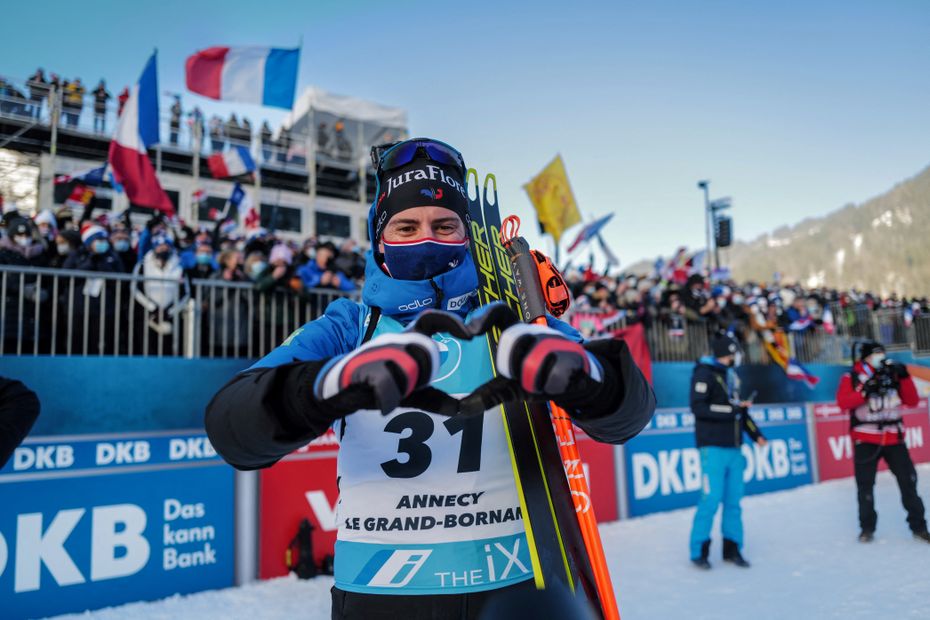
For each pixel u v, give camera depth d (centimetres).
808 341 903
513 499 105
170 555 406
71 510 381
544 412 111
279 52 873
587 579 103
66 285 435
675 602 380
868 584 393
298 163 1638
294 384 76
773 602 372
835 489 760
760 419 775
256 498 439
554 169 984
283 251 510
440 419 103
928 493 698
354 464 104
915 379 970
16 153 1272
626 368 84
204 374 441
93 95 1290
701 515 458
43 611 365
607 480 614
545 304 121
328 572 444
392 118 1745
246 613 371
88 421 395
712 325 788
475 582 98
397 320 112
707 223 1689
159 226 541
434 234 109
